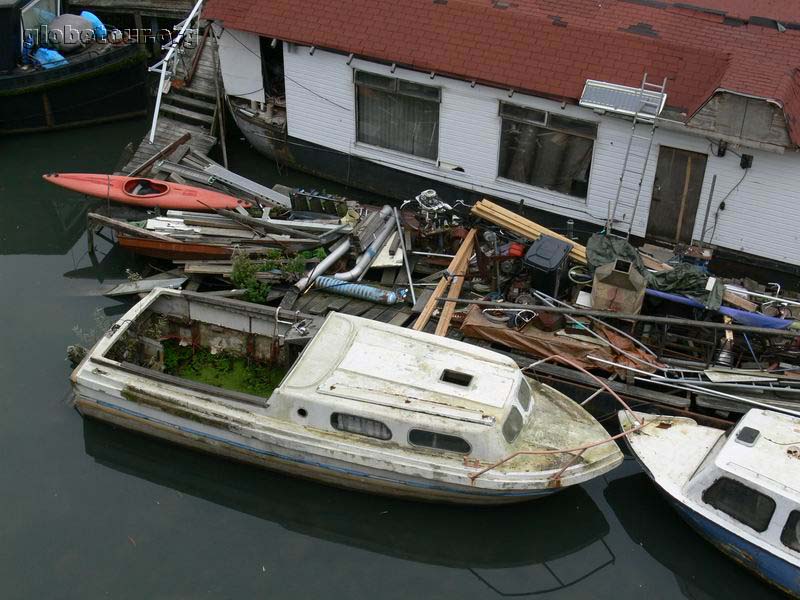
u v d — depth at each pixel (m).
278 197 16.75
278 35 17.05
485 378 11.79
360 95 17.16
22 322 15.11
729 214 15.19
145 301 13.63
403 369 11.90
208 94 19.22
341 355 12.10
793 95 14.34
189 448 12.82
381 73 16.59
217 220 15.89
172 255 15.70
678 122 14.38
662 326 13.68
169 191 16.50
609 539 11.94
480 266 14.70
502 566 11.61
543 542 11.89
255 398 11.92
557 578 11.46
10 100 19.47
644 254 15.05
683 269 13.82
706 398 12.77
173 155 17.62
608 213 16.06
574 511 12.27
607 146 15.43
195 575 11.34
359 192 18.62
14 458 12.76
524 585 11.37
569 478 11.41
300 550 11.72
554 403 12.40
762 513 10.90
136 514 12.11
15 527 11.81
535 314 13.55
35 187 18.88
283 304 14.34
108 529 11.88
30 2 19.70
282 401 11.76
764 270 15.52
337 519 12.12
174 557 11.55
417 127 17.05
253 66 18.19
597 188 16.02
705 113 14.26
